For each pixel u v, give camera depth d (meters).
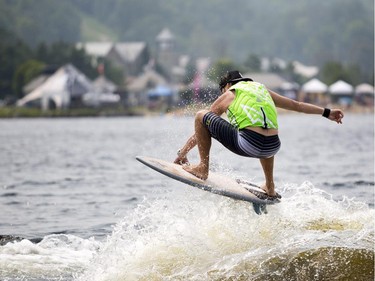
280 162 61.19
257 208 25.03
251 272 22.02
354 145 84.25
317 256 22.22
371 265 21.69
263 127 24.06
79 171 58.41
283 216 26.14
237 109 24.28
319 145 84.62
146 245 24.45
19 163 67.19
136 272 23.06
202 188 23.98
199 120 24.72
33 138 115.62
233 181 25.91
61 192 44.75
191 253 23.72
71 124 180.88
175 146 83.06
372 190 41.66
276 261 22.31
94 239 29.73
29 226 33.06
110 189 45.56
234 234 24.69
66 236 29.48
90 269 24.11
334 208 28.28
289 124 159.50
